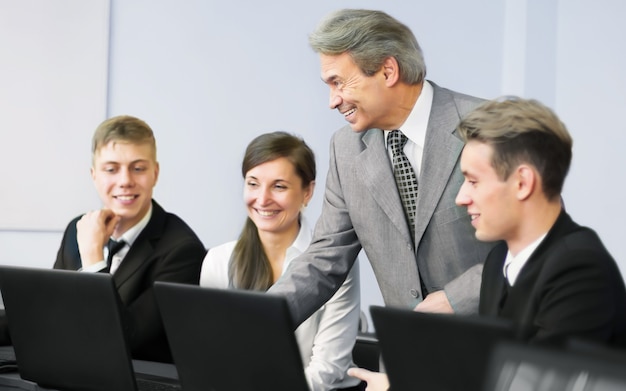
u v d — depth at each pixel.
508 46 6.68
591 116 6.43
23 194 6.13
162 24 6.31
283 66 6.51
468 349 1.62
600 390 1.24
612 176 6.30
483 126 1.96
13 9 6.12
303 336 2.98
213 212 6.42
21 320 2.65
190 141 6.37
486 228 1.98
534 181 1.92
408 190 2.76
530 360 1.33
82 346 2.50
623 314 1.84
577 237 1.90
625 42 6.24
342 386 2.97
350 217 2.88
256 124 6.48
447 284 2.51
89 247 3.42
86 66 6.19
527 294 1.92
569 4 6.55
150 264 3.35
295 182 3.08
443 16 6.67
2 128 6.11
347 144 2.89
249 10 6.45
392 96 2.65
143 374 2.86
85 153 6.21
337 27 2.61
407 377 1.74
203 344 2.12
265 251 3.16
